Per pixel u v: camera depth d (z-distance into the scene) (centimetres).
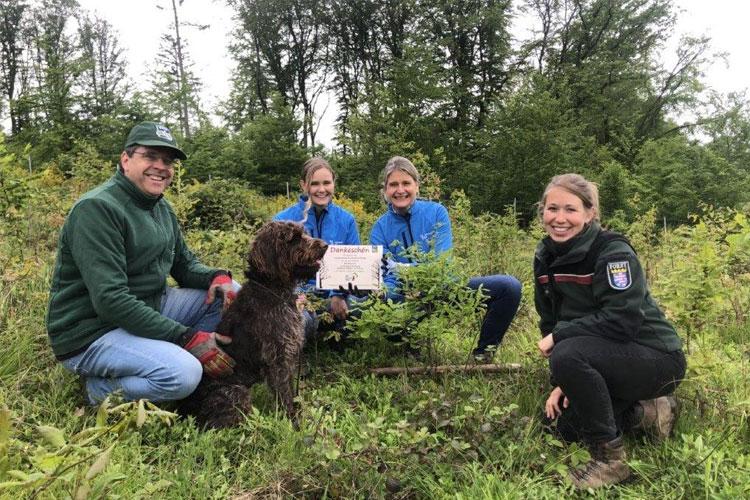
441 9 3606
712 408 339
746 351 446
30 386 346
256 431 305
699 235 494
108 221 327
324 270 436
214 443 304
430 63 2991
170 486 254
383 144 2538
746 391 360
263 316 353
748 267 579
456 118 3372
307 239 366
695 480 263
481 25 3550
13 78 4625
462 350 465
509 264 749
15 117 3133
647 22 3638
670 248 745
